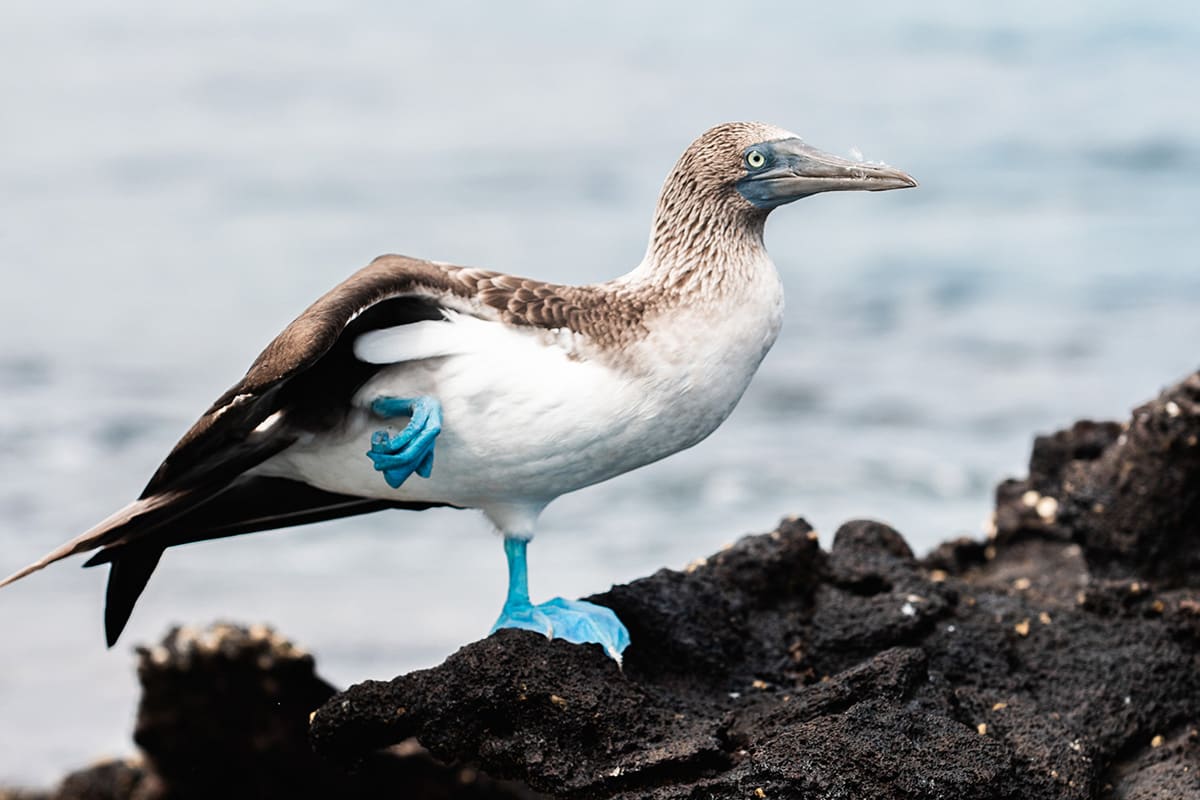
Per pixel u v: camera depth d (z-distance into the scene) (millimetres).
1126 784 8047
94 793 11680
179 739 10984
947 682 8031
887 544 9711
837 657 8547
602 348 7543
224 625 10914
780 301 7938
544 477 7738
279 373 6867
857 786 7082
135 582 8273
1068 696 8430
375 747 7672
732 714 7863
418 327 7480
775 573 8898
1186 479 9602
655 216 7957
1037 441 10914
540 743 7391
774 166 7766
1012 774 7340
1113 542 9828
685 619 8367
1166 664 8539
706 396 7742
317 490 8453
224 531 8484
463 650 7547
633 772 7223
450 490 7895
